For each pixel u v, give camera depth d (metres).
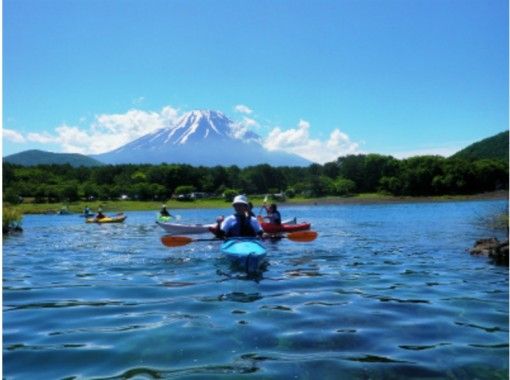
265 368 4.03
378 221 29.06
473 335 4.88
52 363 4.23
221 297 6.66
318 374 3.90
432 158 105.94
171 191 122.00
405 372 3.94
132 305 6.31
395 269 9.09
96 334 5.02
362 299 6.50
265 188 125.25
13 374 4.00
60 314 5.90
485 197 90.94
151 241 16.55
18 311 6.09
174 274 8.62
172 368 4.05
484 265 9.62
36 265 10.37
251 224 11.18
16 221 23.89
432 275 8.41
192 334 4.95
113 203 102.06
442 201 86.31
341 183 112.50
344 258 10.62
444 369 4.00
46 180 118.00
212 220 40.88
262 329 5.09
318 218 35.94
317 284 7.58
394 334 4.91
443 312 5.80
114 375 3.92
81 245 15.23
